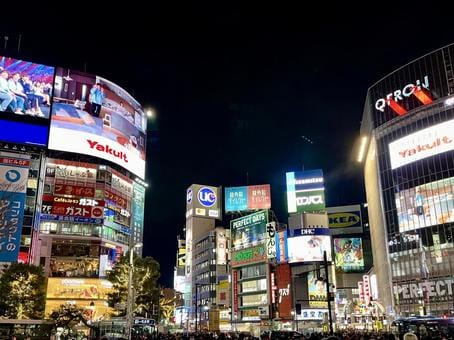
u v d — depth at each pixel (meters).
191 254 135.62
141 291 61.69
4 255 73.62
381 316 81.69
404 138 80.44
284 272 91.44
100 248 84.38
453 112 74.62
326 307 86.94
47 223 82.38
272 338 29.33
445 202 72.19
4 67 87.12
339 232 123.06
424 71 80.06
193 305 127.94
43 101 88.06
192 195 138.88
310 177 103.19
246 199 113.00
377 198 87.44
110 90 96.19
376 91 88.19
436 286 70.00
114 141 93.38
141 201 102.25
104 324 47.47
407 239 75.94
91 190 87.25
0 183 77.56
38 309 58.59
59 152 87.56
